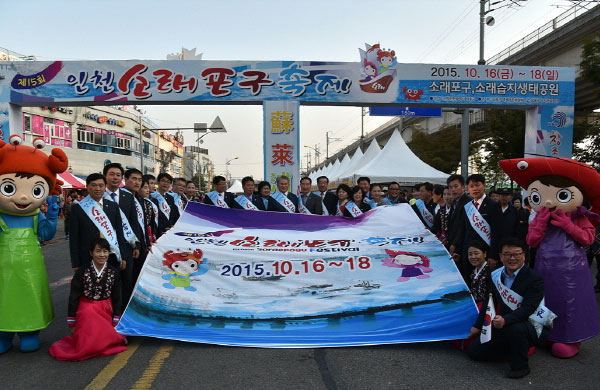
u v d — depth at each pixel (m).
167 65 9.18
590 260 6.57
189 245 4.73
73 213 4.35
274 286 4.43
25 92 9.14
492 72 9.65
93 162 36.84
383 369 3.48
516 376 3.33
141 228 5.23
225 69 9.23
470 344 3.75
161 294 4.30
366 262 4.60
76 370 3.48
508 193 6.77
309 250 4.72
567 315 3.82
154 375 3.36
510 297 3.55
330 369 3.48
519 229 4.47
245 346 3.89
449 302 4.17
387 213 5.40
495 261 4.43
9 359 3.76
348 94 9.43
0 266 3.83
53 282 7.59
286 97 9.33
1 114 9.16
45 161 4.10
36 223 4.17
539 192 4.05
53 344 3.90
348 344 3.89
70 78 9.12
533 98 9.75
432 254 4.64
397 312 4.17
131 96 9.16
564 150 9.83
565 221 3.89
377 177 13.52
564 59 18.25
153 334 3.97
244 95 9.29
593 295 3.95
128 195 4.97
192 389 3.12
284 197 7.21
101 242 3.89
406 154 15.09
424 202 6.59
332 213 7.35
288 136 9.34
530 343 3.43
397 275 4.47
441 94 9.58
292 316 4.20
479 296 4.20
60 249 12.55
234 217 5.65
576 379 3.33
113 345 3.89
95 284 3.91
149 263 4.50
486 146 20.44
